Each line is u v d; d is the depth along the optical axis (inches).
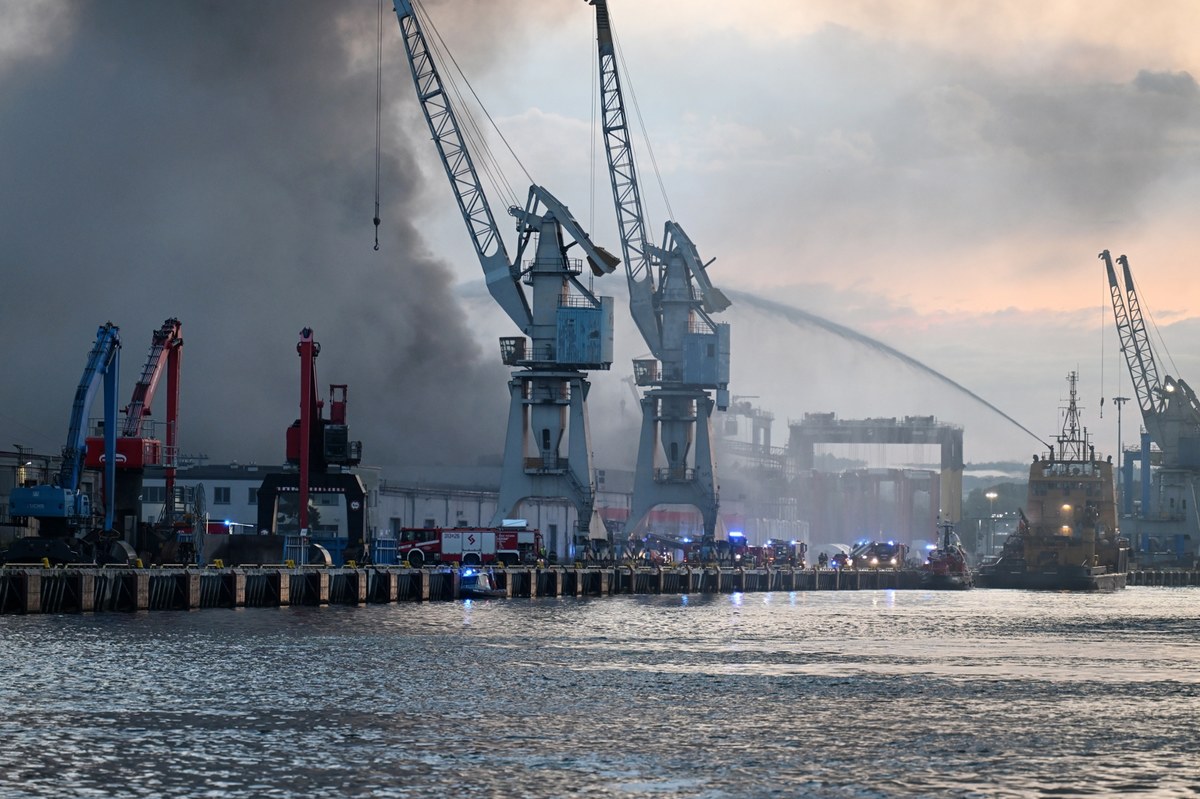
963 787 4178.2
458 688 5812.0
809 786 4168.3
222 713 5078.7
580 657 7037.4
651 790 4092.0
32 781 4072.3
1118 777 4313.5
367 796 3981.3
